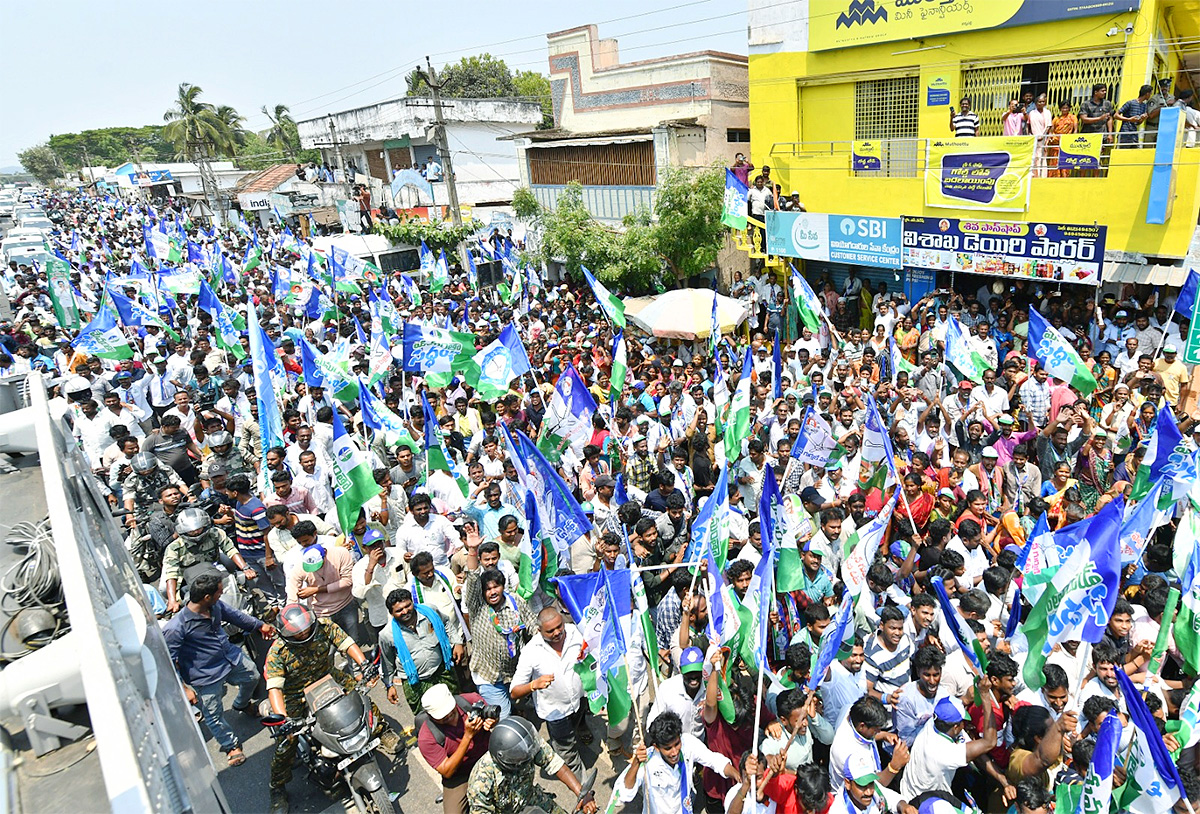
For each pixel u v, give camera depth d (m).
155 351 15.52
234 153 64.69
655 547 7.75
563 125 26.94
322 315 19.88
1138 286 14.59
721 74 22.47
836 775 5.18
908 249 16.17
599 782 6.61
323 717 5.78
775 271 19.88
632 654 6.20
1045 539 6.79
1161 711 5.62
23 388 5.94
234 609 6.75
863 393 11.16
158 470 9.08
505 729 4.94
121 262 32.16
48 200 68.06
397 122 35.31
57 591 3.48
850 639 5.84
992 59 15.71
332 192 41.28
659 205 19.86
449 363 12.05
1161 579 6.71
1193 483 7.54
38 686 2.68
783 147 19.19
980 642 5.93
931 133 16.88
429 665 6.42
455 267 28.45
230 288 25.80
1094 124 13.65
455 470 9.62
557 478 7.64
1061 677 5.46
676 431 11.27
